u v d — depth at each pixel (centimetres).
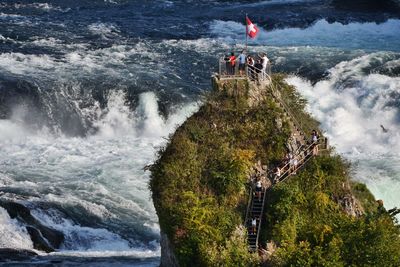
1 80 9125
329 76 9131
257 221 5022
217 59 9969
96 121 8925
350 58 9688
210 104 5622
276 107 5600
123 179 7469
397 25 11150
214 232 4872
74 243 6612
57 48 10331
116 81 9194
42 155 8100
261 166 5369
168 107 8906
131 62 9862
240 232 4909
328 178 5275
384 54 9669
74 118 8925
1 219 6681
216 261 4706
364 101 8688
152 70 9594
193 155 5341
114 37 10850
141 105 8894
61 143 8550
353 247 4725
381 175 7250
